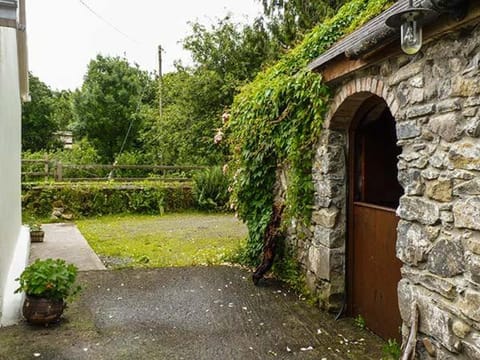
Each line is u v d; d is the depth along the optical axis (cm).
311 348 318
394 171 407
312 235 434
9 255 432
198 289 468
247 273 537
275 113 460
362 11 386
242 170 561
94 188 1079
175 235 816
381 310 348
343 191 398
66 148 1883
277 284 489
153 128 1650
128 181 1228
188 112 1475
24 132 1872
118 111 1859
